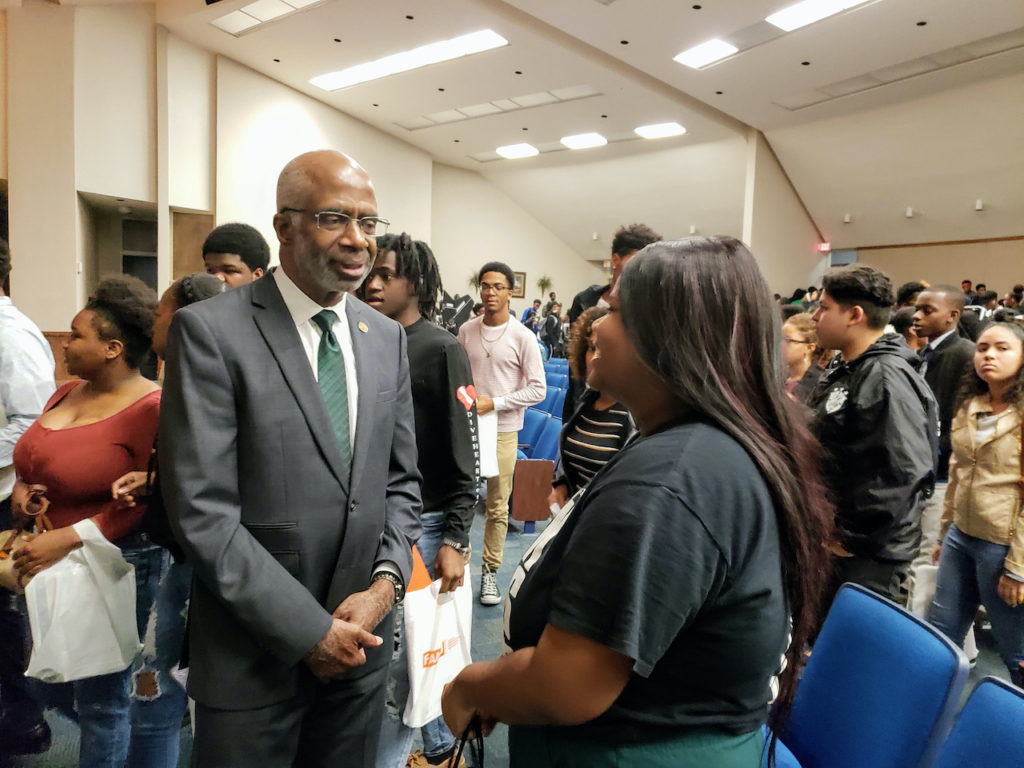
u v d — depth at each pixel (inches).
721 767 27.3
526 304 700.7
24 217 314.5
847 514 73.0
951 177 426.3
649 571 24.8
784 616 28.2
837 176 473.7
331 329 47.4
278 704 43.7
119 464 57.4
